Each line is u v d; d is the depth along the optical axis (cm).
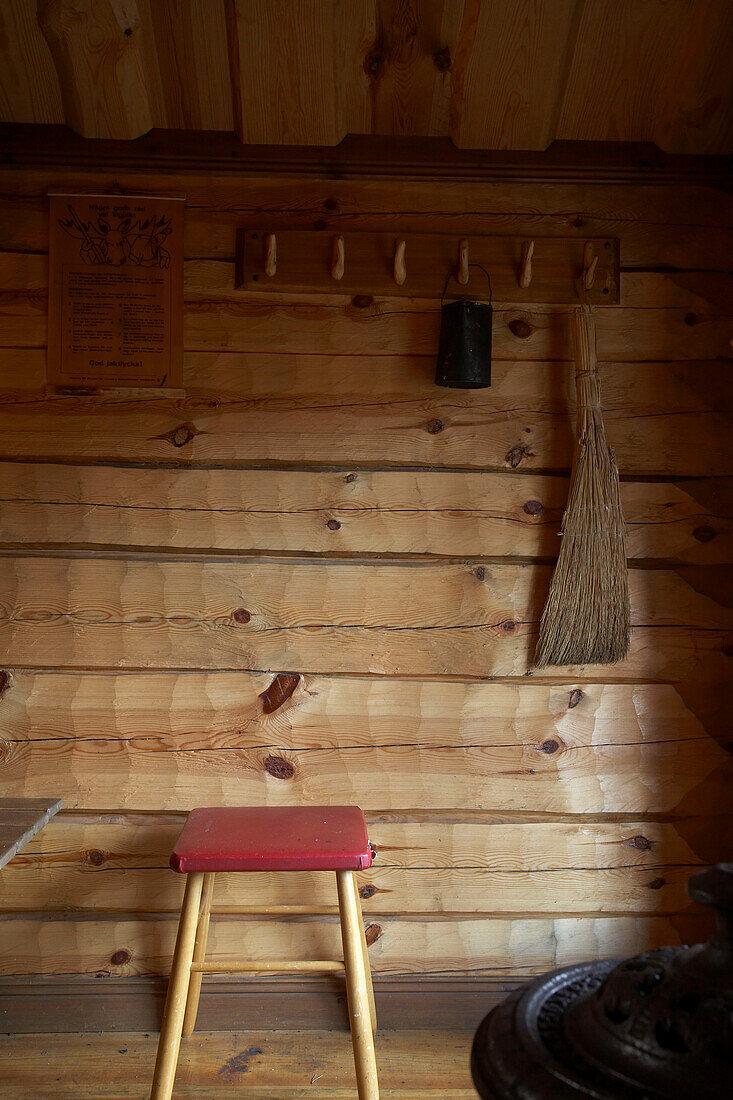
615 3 206
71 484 230
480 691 233
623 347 235
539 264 233
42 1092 202
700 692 234
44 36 210
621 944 233
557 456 234
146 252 231
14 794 228
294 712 231
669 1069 92
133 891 229
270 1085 206
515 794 233
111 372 230
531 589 233
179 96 226
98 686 229
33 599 229
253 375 232
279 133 232
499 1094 98
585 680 234
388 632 232
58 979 229
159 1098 177
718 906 95
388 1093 203
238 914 228
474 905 232
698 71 216
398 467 234
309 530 232
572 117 232
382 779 232
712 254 236
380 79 223
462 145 235
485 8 206
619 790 234
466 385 221
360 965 182
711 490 235
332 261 228
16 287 230
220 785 230
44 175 231
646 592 234
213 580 230
